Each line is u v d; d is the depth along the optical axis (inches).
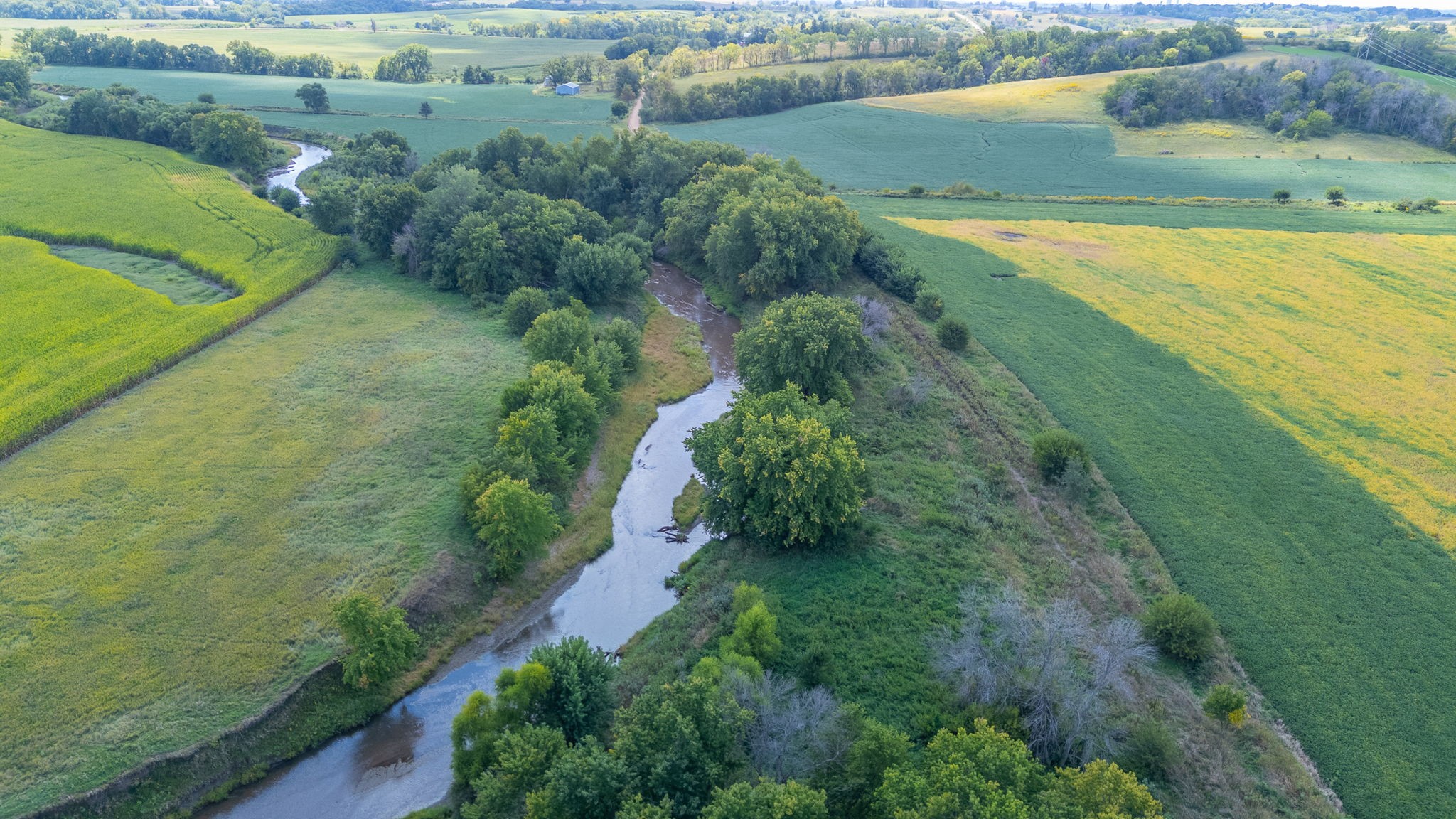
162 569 2351.1
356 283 4375.0
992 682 1859.0
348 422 3105.3
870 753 1603.1
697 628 2278.5
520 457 2647.6
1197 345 3757.4
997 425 3193.9
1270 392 3351.4
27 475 2726.4
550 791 1539.1
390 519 2605.8
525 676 1819.6
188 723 1921.8
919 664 2111.2
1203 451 2977.4
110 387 3186.5
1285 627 2223.2
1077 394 3376.0
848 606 2298.2
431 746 2014.0
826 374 3171.8
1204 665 2105.1
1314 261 4618.6
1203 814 1688.0
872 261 4569.4
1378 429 3093.0
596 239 4569.4
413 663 2206.0
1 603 2206.0
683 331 4192.9
